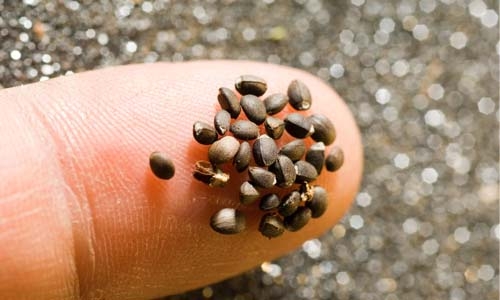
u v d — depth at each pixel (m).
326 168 0.08
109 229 0.08
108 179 0.07
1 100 0.07
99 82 0.08
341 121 0.08
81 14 0.09
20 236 0.07
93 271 0.08
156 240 0.08
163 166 0.07
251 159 0.07
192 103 0.08
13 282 0.07
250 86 0.08
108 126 0.08
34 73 0.08
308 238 0.08
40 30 0.08
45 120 0.07
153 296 0.08
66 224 0.07
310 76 0.08
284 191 0.08
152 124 0.08
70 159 0.07
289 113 0.08
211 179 0.07
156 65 0.08
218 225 0.07
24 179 0.07
